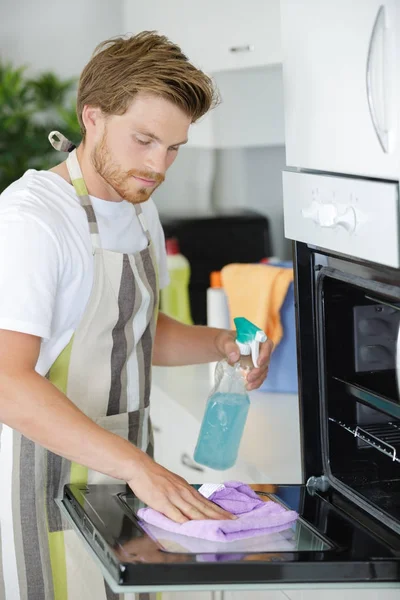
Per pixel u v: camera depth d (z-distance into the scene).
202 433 2.00
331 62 1.51
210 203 4.09
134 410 1.96
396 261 1.36
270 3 2.65
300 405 1.73
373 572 1.30
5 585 1.89
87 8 5.13
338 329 1.69
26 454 1.83
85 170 1.84
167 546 1.37
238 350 2.00
